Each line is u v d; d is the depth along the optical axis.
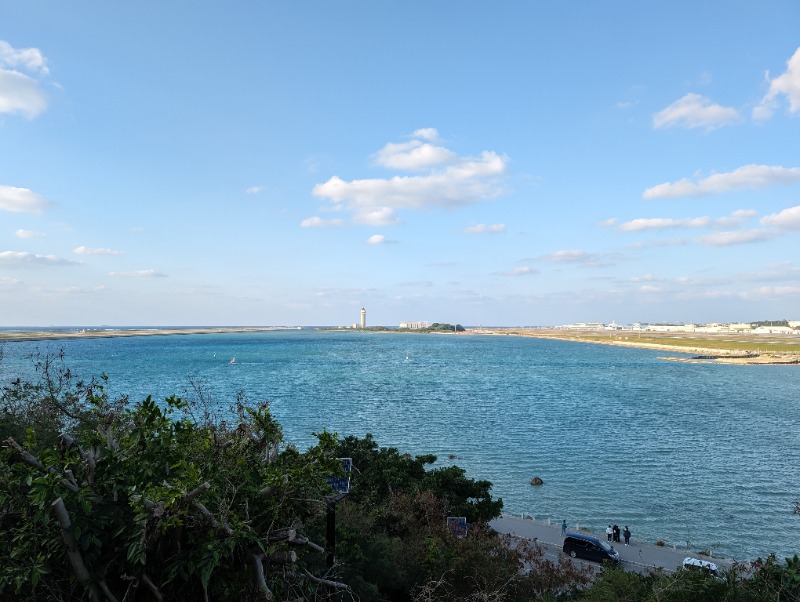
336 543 17.08
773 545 37.41
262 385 111.56
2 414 16.95
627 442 65.38
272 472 11.79
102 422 12.66
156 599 10.65
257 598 10.56
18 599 10.40
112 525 10.52
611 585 15.66
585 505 44.84
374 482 32.22
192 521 10.70
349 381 122.44
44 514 9.65
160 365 153.75
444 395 102.00
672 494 47.38
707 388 116.62
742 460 57.91
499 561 20.95
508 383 123.31
